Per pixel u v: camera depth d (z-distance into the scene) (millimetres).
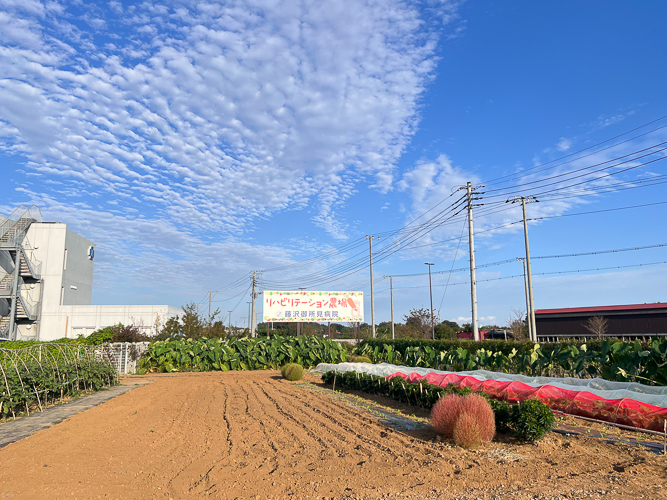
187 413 12625
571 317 44562
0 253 39344
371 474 6812
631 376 12492
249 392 17078
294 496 6082
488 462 7160
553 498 5516
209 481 6812
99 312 42500
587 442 8141
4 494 6102
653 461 6754
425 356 21797
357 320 43156
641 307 40781
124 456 8180
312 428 10281
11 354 13492
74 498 6016
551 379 12453
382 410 12586
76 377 15875
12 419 11625
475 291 24984
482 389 12297
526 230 29953
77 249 46938
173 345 27453
